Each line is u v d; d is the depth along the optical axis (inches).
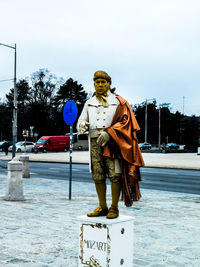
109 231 129.4
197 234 237.3
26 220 276.5
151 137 3609.7
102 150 137.7
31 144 2145.7
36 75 2938.0
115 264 131.9
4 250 193.3
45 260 176.1
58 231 239.5
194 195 445.7
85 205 354.0
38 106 2903.5
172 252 194.9
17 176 388.5
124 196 135.2
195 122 4082.2
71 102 395.2
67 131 3198.8
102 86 138.1
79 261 137.7
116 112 137.6
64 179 659.4
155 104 3705.7
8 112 3125.0
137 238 225.3
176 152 2186.3
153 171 859.4
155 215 305.4
